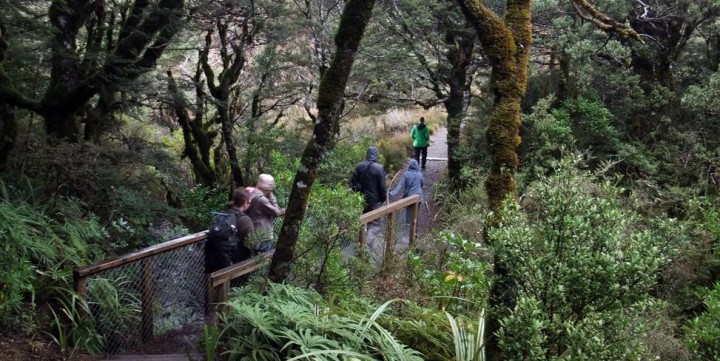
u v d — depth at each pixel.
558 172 3.31
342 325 3.95
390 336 3.84
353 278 5.76
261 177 7.02
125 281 5.25
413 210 8.54
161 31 9.31
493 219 3.63
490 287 3.59
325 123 4.89
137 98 9.48
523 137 12.06
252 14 11.23
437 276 5.49
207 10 11.01
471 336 3.98
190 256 5.75
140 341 5.27
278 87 13.26
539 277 3.10
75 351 4.73
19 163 7.14
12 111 7.73
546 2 12.62
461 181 14.80
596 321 2.90
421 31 15.31
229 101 13.24
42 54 7.86
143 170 9.26
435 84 16.22
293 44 13.25
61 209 6.28
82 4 8.45
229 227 5.82
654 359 3.32
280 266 5.04
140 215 7.62
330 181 8.24
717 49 12.98
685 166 10.52
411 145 21.28
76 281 4.79
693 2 11.47
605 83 13.14
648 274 2.97
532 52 14.86
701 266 6.41
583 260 2.99
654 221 3.70
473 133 15.23
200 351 4.85
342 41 4.77
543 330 3.14
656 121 12.20
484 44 3.82
